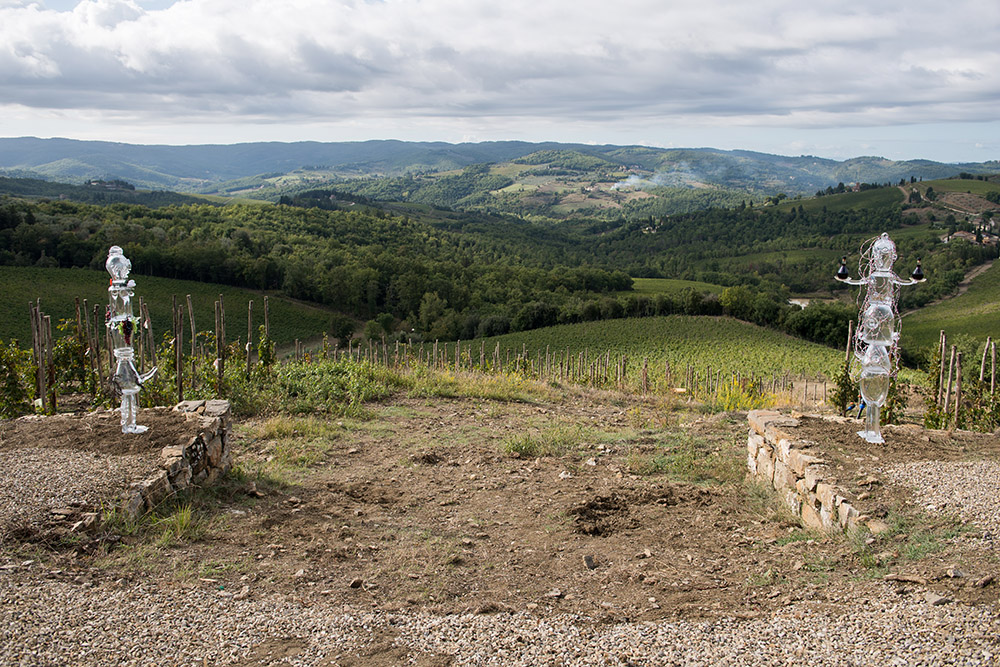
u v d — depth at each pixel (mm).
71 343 10641
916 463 5852
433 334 64062
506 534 5516
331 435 8625
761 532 5555
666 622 3756
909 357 43781
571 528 5629
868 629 3441
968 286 79375
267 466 7082
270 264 69312
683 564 4852
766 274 106062
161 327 52781
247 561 4477
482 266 93062
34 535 4191
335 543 5012
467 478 7121
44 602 3506
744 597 4148
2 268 52656
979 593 3664
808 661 3184
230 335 55031
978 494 5035
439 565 4715
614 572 4691
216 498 5746
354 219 120062
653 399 13156
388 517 5809
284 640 3402
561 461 7895
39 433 5988
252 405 9594
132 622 3428
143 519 4762
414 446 8305
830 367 48281
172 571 4152
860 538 4723
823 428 6969
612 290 88938
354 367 12359
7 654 3010
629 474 7422
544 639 3512
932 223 126688
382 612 3822
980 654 3066
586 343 58844
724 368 47062
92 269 56594
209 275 66000
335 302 68312
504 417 10406
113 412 6773
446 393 11844
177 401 9258
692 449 8461
